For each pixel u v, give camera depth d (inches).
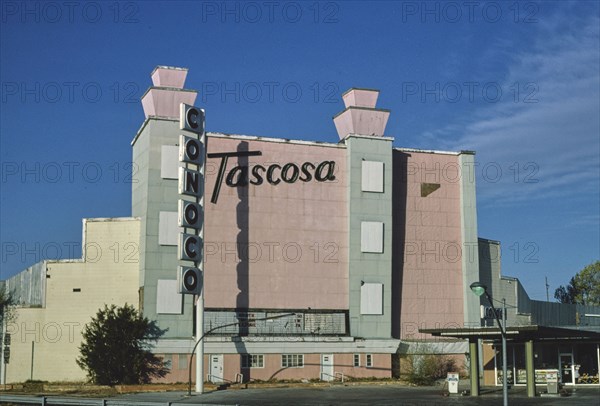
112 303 2736.2
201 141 2677.2
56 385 2571.4
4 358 2721.5
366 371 2861.7
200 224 2605.8
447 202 3127.5
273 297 2824.8
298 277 2866.6
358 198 2947.8
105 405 1834.4
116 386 2519.7
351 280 2906.0
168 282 2696.9
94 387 2527.1
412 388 2571.4
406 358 2933.1
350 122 3011.8
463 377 2945.4
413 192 3093.0
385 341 2888.8
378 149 2997.0
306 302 2861.7
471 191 3144.7
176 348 2655.0
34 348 2728.8
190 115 2655.0
